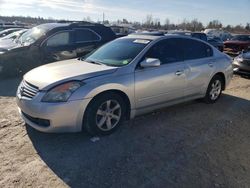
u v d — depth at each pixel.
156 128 4.64
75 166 3.42
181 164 3.53
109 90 4.15
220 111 5.66
